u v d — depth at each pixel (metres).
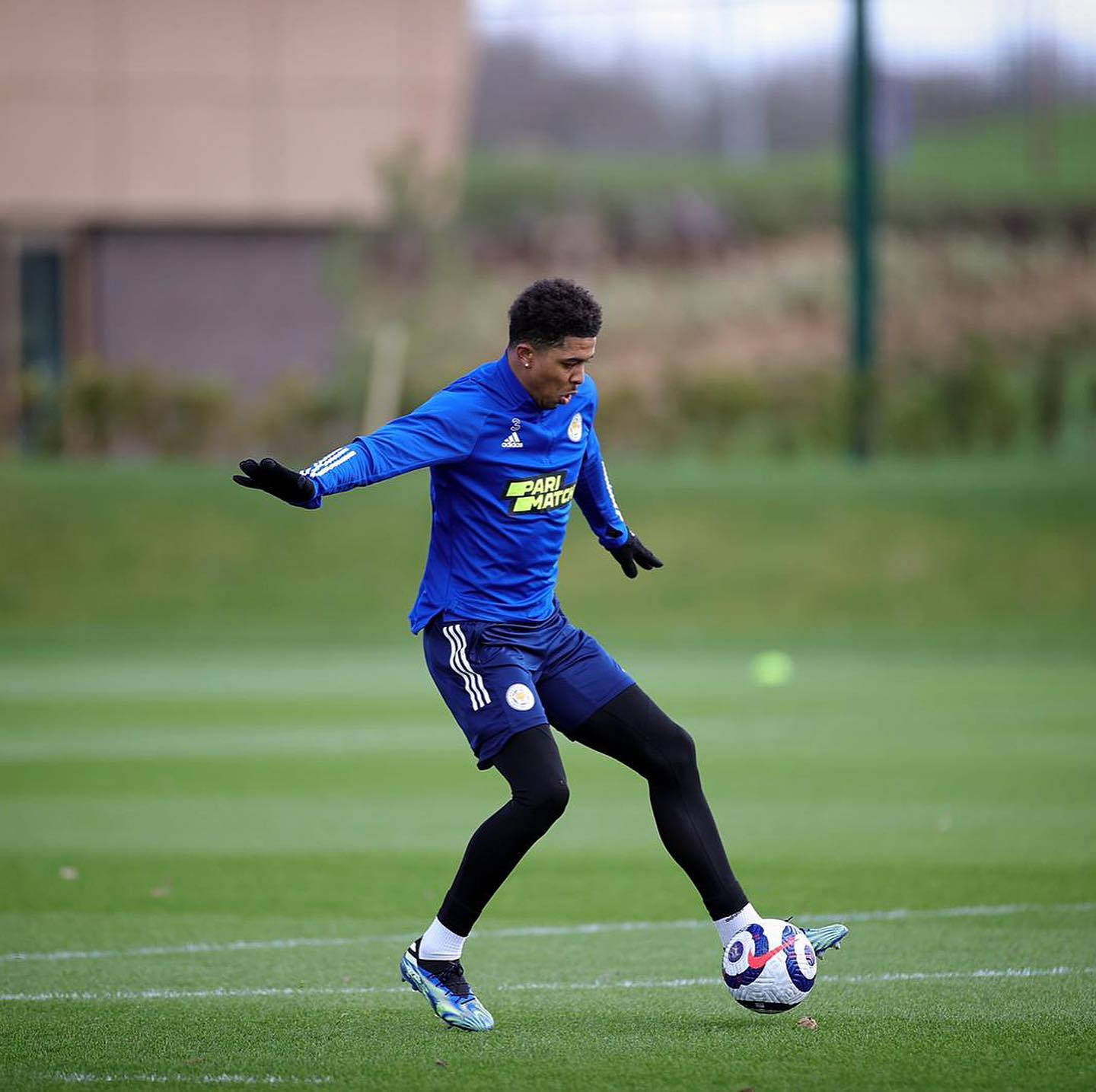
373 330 103.25
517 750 18.88
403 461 18.42
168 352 107.56
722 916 19.45
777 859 30.34
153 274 107.44
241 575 81.38
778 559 81.56
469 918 19.22
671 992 21.45
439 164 108.88
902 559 81.31
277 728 48.81
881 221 166.88
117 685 59.62
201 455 95.38
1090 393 100.19
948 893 27.42
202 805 36.84
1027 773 40.16
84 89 107.19
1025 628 75.25
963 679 60.28
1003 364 118.50
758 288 154.62
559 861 30.77
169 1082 17.48
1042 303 151.62
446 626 19.47
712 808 35.88
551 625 19.84
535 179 181.75
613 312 149.25
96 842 32.75
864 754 43.34
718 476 90.38
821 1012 20.19
